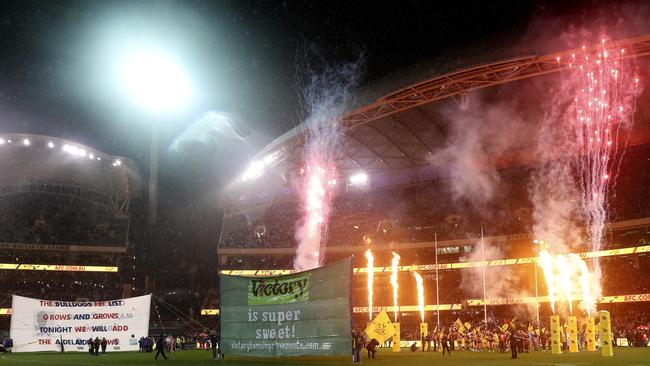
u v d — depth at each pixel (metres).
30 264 78.19
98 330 47.31
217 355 41.75
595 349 46.09
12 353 45.69
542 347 50.38
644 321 63.72
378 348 58.47
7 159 78.81
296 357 37.50
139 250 89.00
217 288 88.19
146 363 33.62
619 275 71.00
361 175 84.31
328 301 29.80
